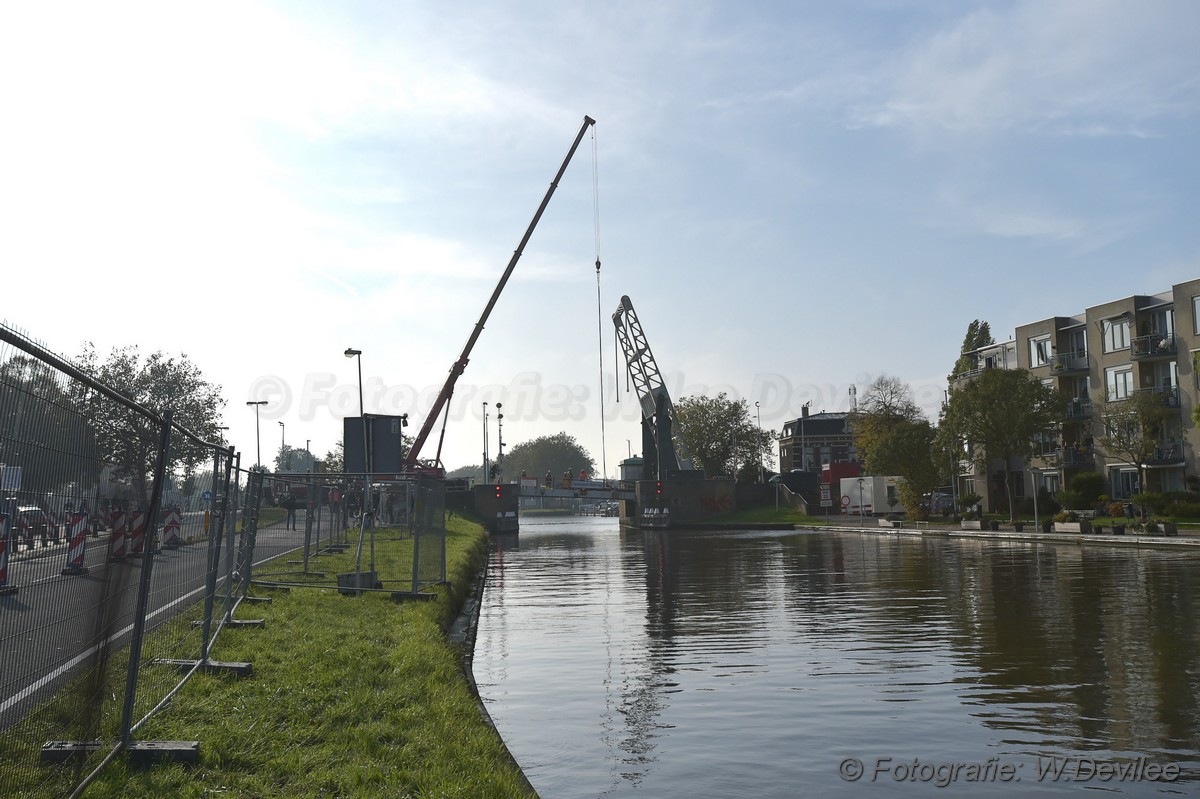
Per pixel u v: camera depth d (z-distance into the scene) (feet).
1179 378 191.21
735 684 42.11
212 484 34.68
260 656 37.01
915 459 242.78
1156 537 137.39
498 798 21.36
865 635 55.52
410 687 32.53
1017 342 238.68
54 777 18.20
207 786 21.67
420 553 66.49
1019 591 77.56
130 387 165.17
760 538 209.36
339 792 21.74
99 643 20.74
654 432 350.84
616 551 164.55
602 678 44.42
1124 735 31.86
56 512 17.67
